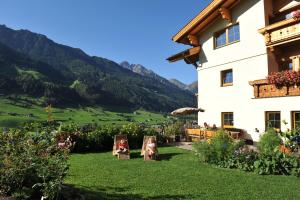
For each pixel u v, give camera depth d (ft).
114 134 55.31
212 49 67.36
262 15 55.77
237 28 61.62
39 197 20.31
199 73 71.20
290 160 32.94
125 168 36.45
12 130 40.96
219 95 65.21
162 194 25.30
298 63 51.93
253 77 57.11
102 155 47.65
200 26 68.69
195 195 25.05
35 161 21.31
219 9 61.87
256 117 54.90
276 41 51.37
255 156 35.99
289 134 37.76
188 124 76.23
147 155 43.57
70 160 42.52
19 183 20.26
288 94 47.78
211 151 39.40
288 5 54.80
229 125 63.10
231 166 36.45
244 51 59.21
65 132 50.37
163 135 64.49
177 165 38.27
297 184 28.45
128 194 25.20
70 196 21.79
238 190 26.48
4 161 20.72
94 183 28.81
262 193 25.54
